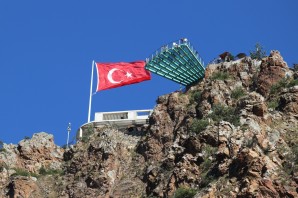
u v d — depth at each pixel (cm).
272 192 9606
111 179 11850
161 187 11019
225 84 12200
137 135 12662
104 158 12125
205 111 11800
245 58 12569
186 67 12581
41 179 12562
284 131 10912
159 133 12156
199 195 9994
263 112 11094
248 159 10050
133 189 11600
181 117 12138
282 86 11775
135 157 12156
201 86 12531
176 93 12619
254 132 10725
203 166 10681
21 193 12119
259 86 11912
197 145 10994
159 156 11888
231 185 9981
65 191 12081
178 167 10875
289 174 9894
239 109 11400
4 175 12556
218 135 10894
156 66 12619
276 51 12250
